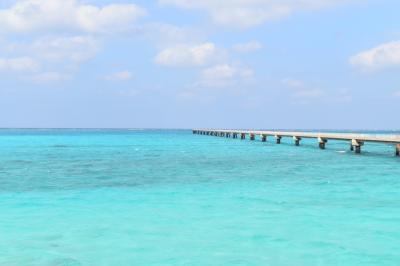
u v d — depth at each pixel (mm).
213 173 26953
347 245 10875
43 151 51250
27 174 26438
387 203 16266
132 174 26500
